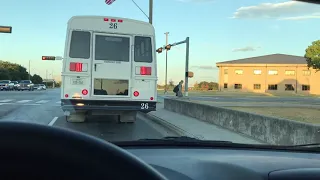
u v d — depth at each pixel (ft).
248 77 256.93
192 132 37.81
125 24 37.99
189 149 11.98
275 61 257.14
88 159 3.95
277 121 30.19
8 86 194.18
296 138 27.09
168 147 12.23
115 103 37.83
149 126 42.57
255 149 12.30
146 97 38.60
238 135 36.11
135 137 33.71
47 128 4.09
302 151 12.32
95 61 37.22
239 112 37.78
